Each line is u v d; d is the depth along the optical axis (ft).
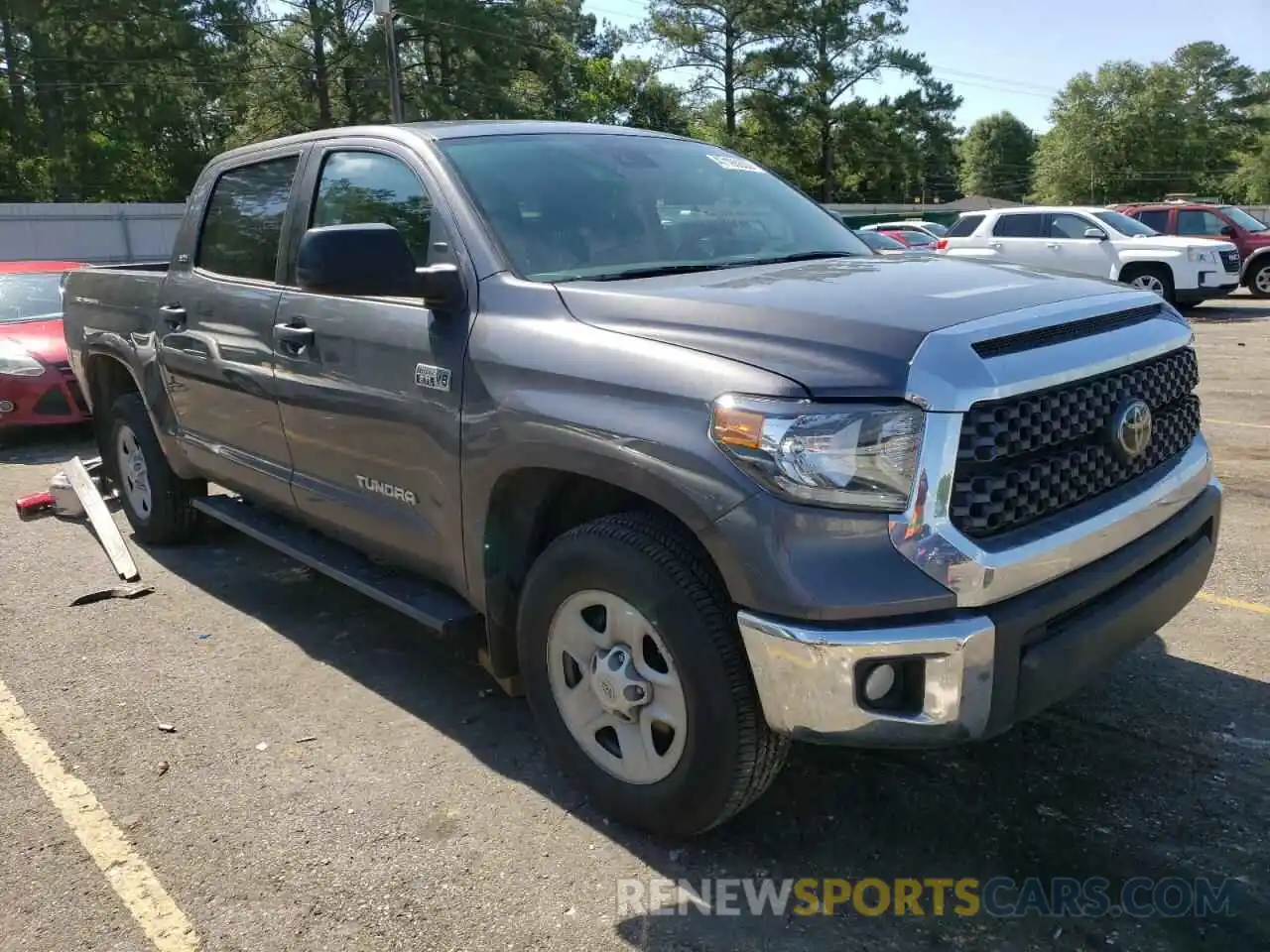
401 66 159.63
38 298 31.76
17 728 11.98
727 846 9.51
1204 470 10.33
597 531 9.21
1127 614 8.85
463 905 8.79
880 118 203.41
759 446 7.75
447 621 11.00
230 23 156.04
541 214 11.12
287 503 13.74
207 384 14.80
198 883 9.16
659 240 11.57
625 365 8.82
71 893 9.06
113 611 15.56
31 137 150.20
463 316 10.44
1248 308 60.23
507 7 162.30
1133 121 243.60
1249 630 13.78
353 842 9.68
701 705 8.53
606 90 198.70
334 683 13.01
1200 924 8.36
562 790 10.48
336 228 9.89
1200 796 10.07
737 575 7.95
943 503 7.64
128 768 11.07
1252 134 280.72
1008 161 362.53
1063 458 8.45
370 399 11.44
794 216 13.14
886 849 9.43
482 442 9.96
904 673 7.89
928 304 8.53
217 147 175.83
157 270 18.60
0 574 17.31
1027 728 11.43
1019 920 8.48
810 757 10.98
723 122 196.24
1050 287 9.48
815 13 187.62
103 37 152.25
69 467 20.99
